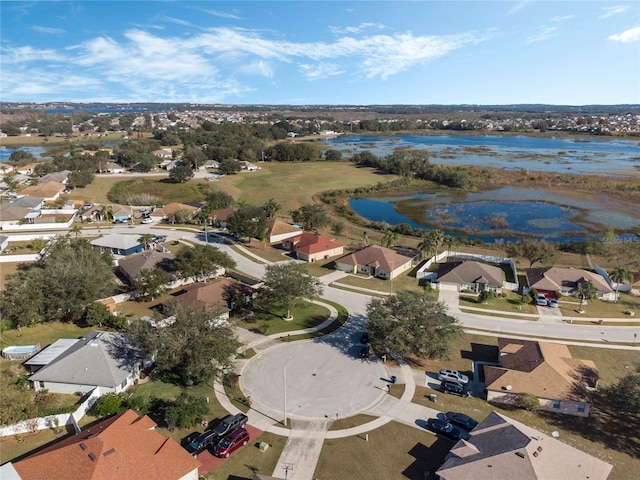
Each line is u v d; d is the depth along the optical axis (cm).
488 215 15562
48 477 3622
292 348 6444
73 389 5247
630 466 4319
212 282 8400
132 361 5559
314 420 4869
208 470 4122
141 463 3803
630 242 11375
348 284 9100
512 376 5438
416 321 6112
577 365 5775
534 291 8544
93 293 6969
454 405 5212
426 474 4100
